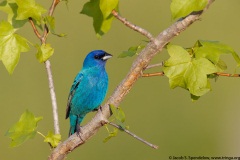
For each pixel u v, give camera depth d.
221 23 17.23
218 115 15.38
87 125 5.86
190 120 15.10
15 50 6.06
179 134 14.73
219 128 15.12
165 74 5.89
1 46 6.05
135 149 14.14
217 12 17.42
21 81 15.12
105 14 5.80
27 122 5.99
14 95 14.99
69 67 15.26
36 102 14.84
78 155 14.02
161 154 14.20
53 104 6.03
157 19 16.80
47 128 14.37
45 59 6.05
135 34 15.66
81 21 16.06
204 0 5.52
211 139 14.77
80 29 15.91
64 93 14.98
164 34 5.77
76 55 15.44
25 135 5.94
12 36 6.09
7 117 14.75
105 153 14.05
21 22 6.20
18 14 6.01
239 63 6.01
